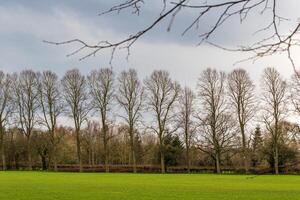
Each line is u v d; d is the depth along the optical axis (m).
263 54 5.46
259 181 62.97
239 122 93.94
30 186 52.12
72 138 127.62
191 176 79.56
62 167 106.31
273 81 85.25
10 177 72.81
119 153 121.81
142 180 66.19
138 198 38.44
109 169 101.75
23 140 107.44
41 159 110.50
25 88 103.88
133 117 100.56
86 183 58.47
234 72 94.25
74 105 101.69
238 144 93.81
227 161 102.31
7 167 108.50
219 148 94.19
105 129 102.25
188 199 37.78
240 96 93.88
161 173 94.56
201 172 97.56
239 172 92.69
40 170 104.44
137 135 109.81
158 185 54.91
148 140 117.62
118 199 37.69
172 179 69.19
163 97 99.62
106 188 49.56
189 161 98.44
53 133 102.94
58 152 110.75
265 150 73.81
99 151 121.19
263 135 82.12
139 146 111.19
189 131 98.75
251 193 43.28
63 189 47.84
